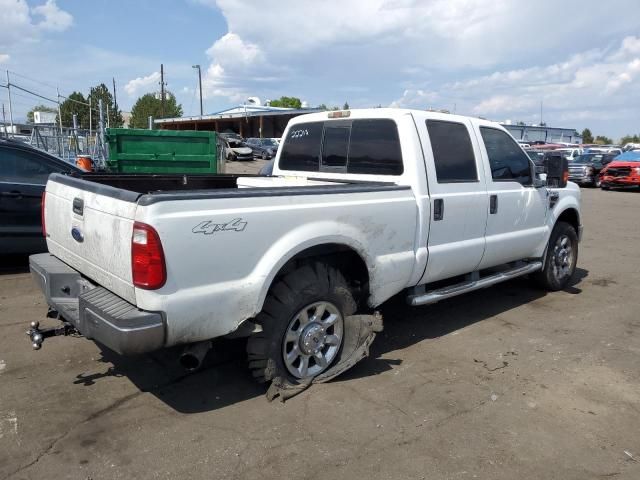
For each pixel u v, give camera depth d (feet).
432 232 14.58
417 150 14.24
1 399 11.69
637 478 9.49
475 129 16.30
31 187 21.83
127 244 9.86
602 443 10.59
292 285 11.69
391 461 9.83
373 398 12.16
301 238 11.42
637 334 16.76
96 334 10.16
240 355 14.30
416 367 13.94
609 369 14.06
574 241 21.61
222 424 10.91
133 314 9.73
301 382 12.35
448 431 10.87
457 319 17.89
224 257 10.39
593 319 18.12
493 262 17.46
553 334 16.61
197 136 32.63
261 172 25.82
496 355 14.88
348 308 12.88
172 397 12.00
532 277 21.29
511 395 12.50
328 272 12.29
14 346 14.48
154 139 31.96
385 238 13.29
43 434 10.38
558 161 19.17
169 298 9.78
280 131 190.29
